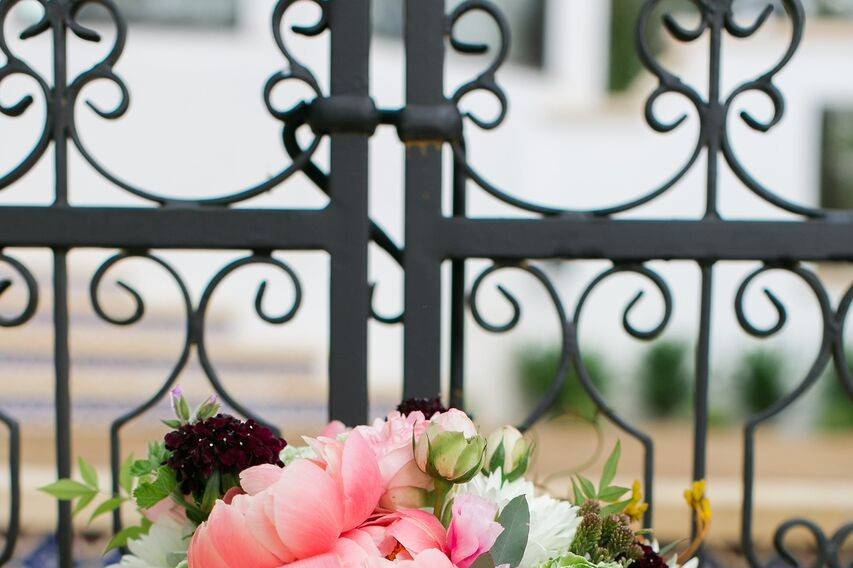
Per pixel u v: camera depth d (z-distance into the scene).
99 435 2.35
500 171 3.97
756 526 2.00
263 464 0.66
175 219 0.96
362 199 0.97
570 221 0.98
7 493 1.90
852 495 2.07
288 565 0.58
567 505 0.74
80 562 1.88
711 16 0.99
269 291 3.49
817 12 4.58
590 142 3.99
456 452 0.64
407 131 0.97
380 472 0.66
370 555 0.59
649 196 0.99
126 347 2.87
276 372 2.99
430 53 0.98
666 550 0.83
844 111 3.87
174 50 3.51
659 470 2.32
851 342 4.01
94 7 3.52
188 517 0.72
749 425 1.05
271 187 0.98
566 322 1.01
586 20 4.29
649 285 4.04
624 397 4.06
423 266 0.98
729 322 4.05
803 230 0.99
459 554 0.63
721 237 0.99
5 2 0.95
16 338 2.80
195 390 2.79
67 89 0.96
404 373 0.98
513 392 4.05
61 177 0.96
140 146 3.50
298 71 0.97
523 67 4.26
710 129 0.99
